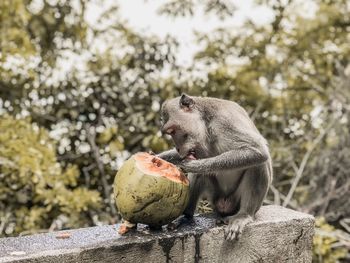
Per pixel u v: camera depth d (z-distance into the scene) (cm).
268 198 817
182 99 419
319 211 771
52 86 800
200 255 411
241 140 411
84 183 799
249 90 896
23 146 646
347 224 784
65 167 794
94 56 824
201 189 454
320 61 977
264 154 409
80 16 830
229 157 403
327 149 800
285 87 936
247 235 425
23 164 624
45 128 781
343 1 1024
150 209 380
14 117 774
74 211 674
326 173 780
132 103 821
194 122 418
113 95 809
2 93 777
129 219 389
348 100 843
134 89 824
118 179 389
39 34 820
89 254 370
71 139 802
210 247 414
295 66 962
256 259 431
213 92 873
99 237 395
